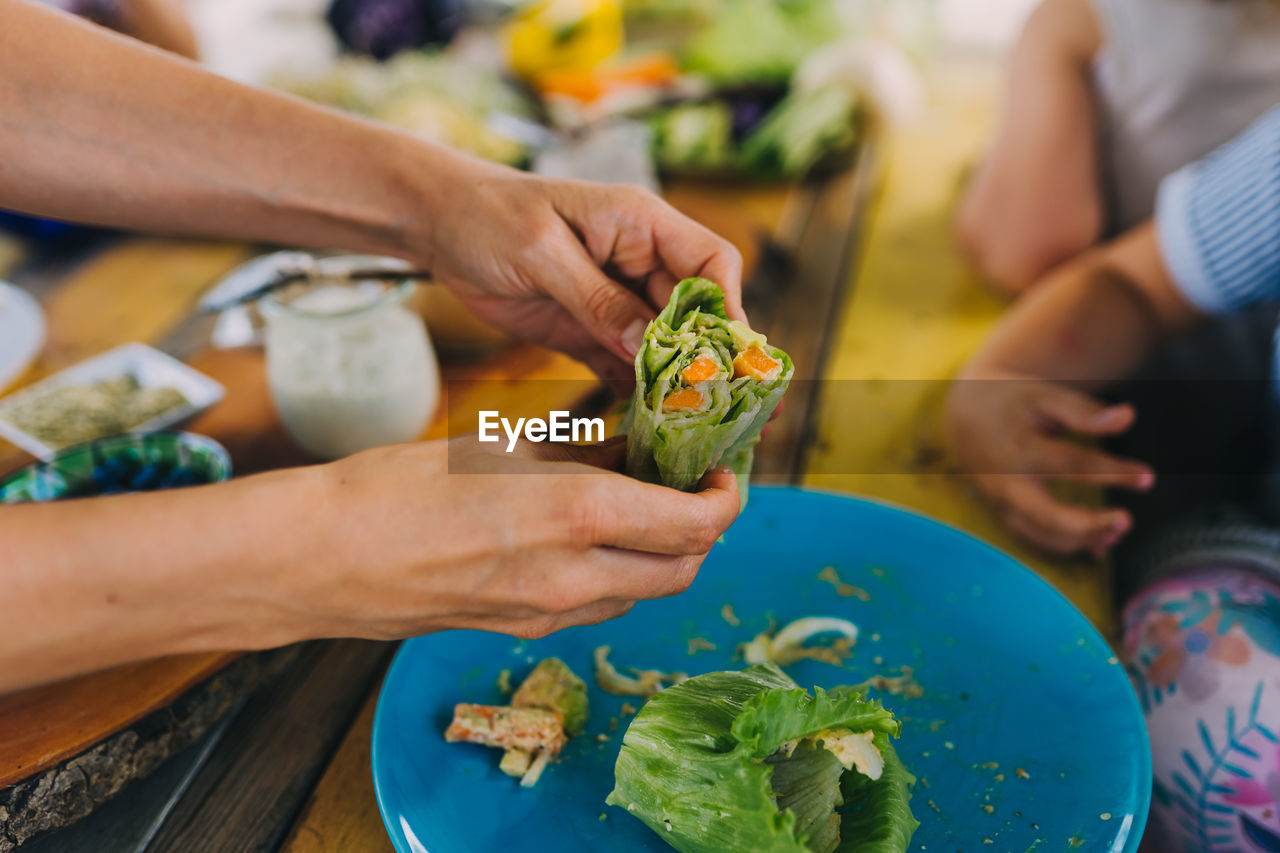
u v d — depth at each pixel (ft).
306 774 1.34
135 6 2.70
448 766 1.28
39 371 1.99
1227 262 1.91
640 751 1.20
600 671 1.42
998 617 1.47
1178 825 1.44
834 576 1.55
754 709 1.15
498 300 1.65
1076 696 1.35
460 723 1.29
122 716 1.28
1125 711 1.31
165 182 1.49
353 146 1.51
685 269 1.45
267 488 1.10
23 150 1.44
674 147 2.53
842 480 1.83
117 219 1.53
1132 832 1.19
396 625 1.16
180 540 1.07
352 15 3.31
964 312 2.25
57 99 1.42
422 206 1.50
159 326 2.11
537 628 1.21
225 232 1.58
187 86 1.47
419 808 1.23
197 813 1.30
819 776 1.18
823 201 2.57
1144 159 2.35
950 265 2.39
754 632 1.48
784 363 1.28
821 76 2.68
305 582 1.10
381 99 2.46
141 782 1.33
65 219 1.53
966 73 3.43
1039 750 1.30
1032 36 2.41
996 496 1.74
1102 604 1.61
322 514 1.10
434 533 1.11
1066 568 1.68
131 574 1.06
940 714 1.36
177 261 2.32
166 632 1.11
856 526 1.61
